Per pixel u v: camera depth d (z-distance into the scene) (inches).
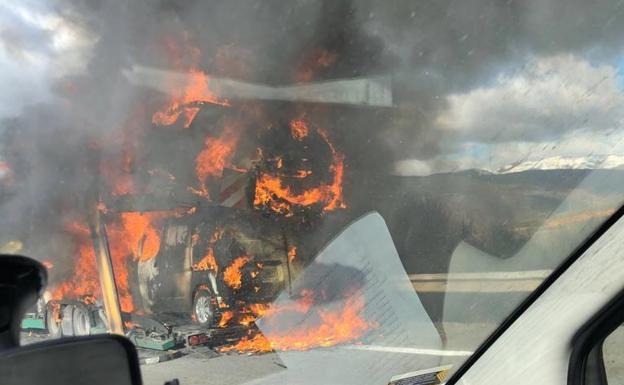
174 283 251.4
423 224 148.3
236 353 149.9
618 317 78.7
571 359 79.2
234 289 211.0
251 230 243.4
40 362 48.5
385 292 102.0
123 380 50.8
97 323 178.4
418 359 94.0
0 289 51.6
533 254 97.5
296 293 105.2
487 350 87.5
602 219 92.9
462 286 101.5
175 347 173.0
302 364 100.0
